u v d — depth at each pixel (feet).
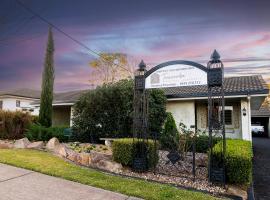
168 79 21.70
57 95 82.17
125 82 42.63
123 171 21.85
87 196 14.61
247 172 17.57
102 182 17.11
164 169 23.03
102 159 24.06
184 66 20.98
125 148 22.93
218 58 19.29
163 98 41.96
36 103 77.92
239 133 42.47
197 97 42.88
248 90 38.27
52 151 30.01
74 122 44.65
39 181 17.17
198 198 14.73
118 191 15.61
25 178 17.79
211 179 18.20
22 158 23.93
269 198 17.93
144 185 16.97
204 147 34.47
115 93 40.63
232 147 20.59
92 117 42.37
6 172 19.22
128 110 39.70
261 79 48.93
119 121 40.63
